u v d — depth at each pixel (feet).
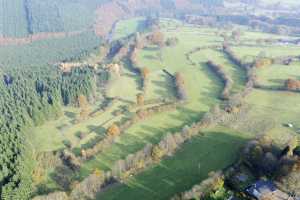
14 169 432.25
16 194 393.91
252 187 396.78
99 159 490.08
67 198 408.26
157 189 422.41
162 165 464.24
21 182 410.52
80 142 535.60
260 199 378.53
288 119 574.56
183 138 518.37
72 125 584.40
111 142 522.47
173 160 473.67
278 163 420.36
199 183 421.59
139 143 522.88
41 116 585.63
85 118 600.80
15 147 474.49
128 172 451.12
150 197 410.11
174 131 552.82
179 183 430.20
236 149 494.18
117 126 556.92
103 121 591.37
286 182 392.68
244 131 539.70
